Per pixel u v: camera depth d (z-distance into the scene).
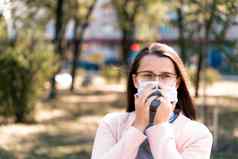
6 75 11.38
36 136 10.07
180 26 11.59
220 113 13.84
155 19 20.73
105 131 1.92
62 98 17.16
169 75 1.83
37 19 17.88
